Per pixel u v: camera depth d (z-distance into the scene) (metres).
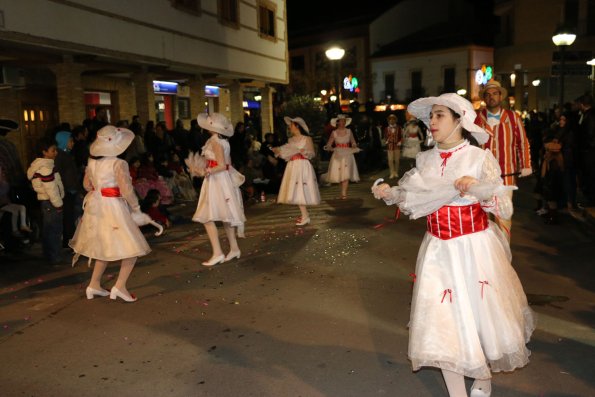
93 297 6.13
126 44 13.53
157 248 8.41
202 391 3.96
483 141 3.57
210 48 17.88
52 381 4.19
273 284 6.45
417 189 3.45
